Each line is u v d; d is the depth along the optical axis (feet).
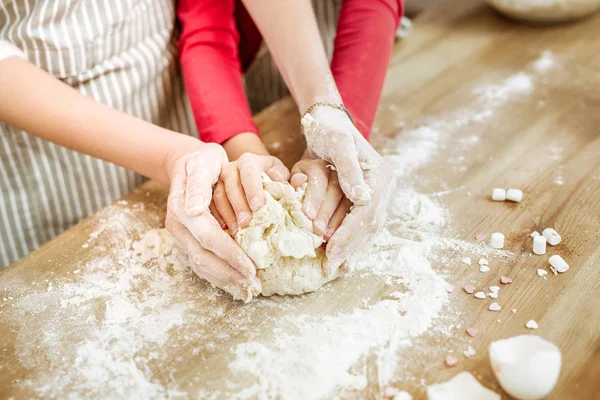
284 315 2.70
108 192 4.22
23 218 4.14
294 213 2.79
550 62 4.54
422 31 5.16
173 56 4.19
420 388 2.30
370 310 2.68
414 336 2.52
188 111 4.42
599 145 3.63
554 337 2.46
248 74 5.28
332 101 3.14
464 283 2.77
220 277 2.73
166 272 2.98
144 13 3.92
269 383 2.38
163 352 2.55
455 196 3.32
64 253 3.14
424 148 3.73
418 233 3.09
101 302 2.83
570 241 2.96
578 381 2.27
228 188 2.85
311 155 3.19
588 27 4.98
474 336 2.50
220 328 2.65
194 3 3.98
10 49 3.32
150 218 3.34
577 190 3.29
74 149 3.37
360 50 3.62
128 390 2.40
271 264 2.76
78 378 2.47
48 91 3.25
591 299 2.63
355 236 2.76
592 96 4.10
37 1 3.51
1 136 3.86
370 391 2.31
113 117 3.29
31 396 2.41
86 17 3.61
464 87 4.33
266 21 3.42
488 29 5.09
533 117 3.94
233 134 3.39
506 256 2.90
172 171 2.98
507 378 2.19
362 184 2.75
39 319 2.77
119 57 3.89
